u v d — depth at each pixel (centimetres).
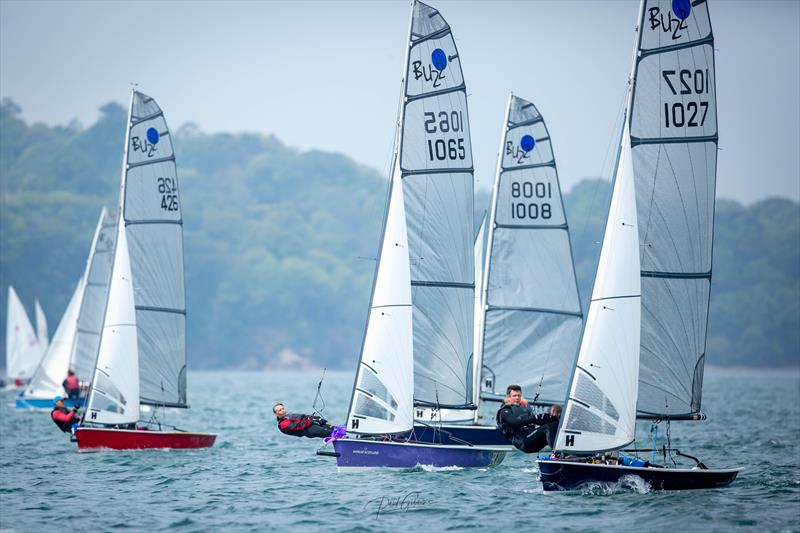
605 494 7706
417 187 9519
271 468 9544
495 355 11581
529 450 8081
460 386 9612
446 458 8994
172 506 7519
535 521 6850
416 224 9544
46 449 11125
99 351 10575
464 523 6831
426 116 9519
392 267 8725
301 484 8456
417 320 9544
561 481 7700
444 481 8400
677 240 7912
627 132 7606
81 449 10538
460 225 9625
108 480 8756
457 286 9619
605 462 7756
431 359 9556
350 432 8731
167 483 8594
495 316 11569
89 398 10525
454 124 9606
